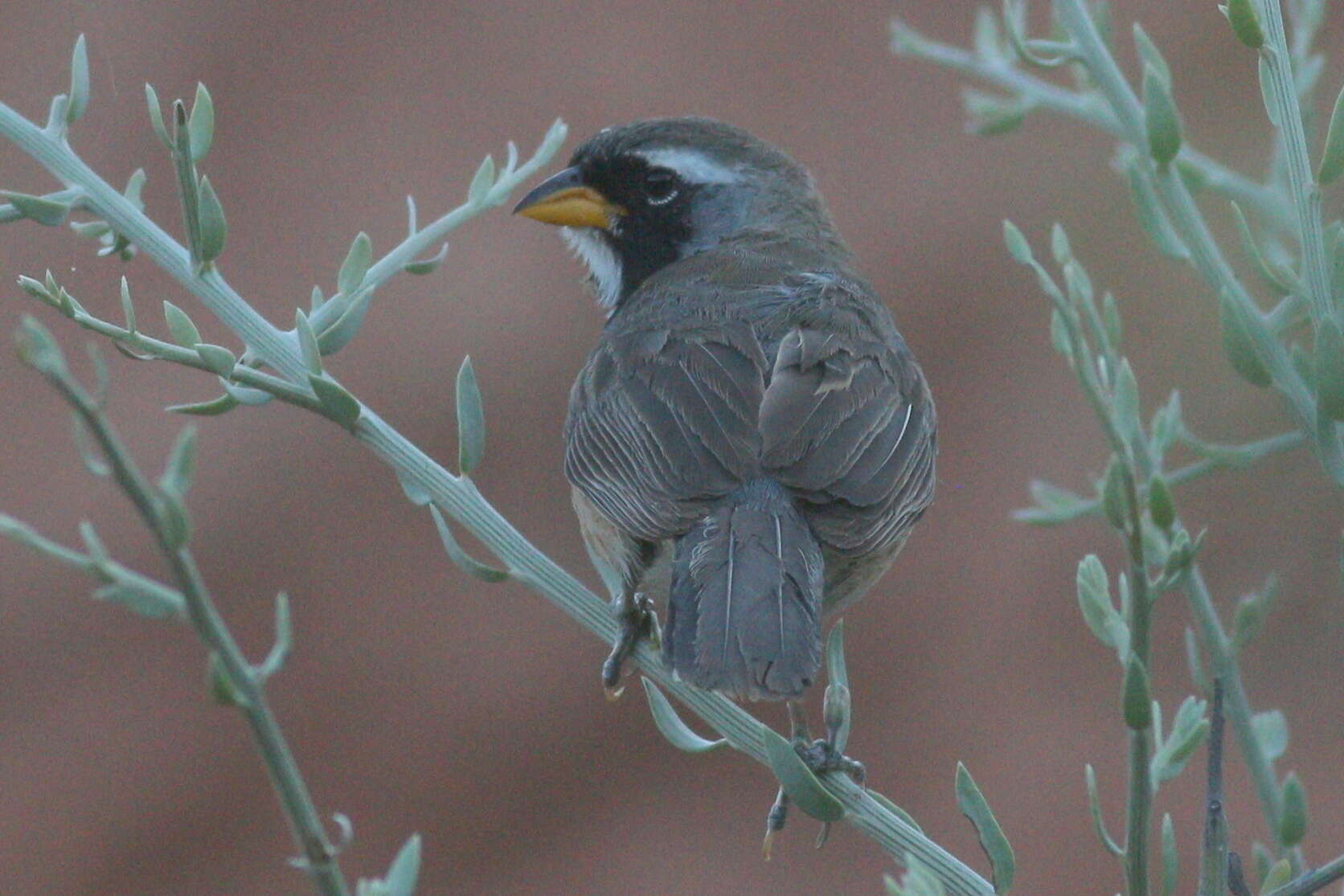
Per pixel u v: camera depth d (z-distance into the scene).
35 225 14.03
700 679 5.32
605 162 8.05
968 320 14.91
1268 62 5.81
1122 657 5.42
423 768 14.07
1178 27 15.01
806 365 6.38
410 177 15.16
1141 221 6.25
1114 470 4.80
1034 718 14.15
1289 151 5.82
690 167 7.97
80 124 14.59
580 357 14.52
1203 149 14.59
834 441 6.14
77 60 5.80
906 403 6.65
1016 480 14.57
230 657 3.86
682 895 13.85
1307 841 13.04
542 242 14.86
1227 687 6.20
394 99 15.40
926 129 15.58
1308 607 13.55
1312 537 13.59
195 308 14.23
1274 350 6.08
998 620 14.44
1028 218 14.93
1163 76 6.42
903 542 6.62
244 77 15.22
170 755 13.93
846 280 7.42
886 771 14.15
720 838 14.02
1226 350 6.00
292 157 15.10
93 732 13.95
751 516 5.85
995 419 14.70
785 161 8.13
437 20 15.66
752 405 6.26
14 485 14.00
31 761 13.79
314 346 5.64
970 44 15.73
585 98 15.63
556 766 14.18
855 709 14.30
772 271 7.38
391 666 14.21
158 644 14.17
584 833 14.07
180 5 15.22
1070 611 14.36
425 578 14.41
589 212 8.10
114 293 14.11
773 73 15.83
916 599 14.52
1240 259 12.03
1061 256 6.22
